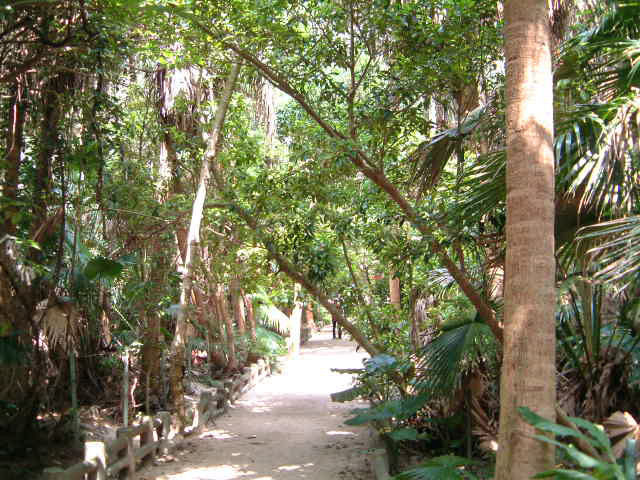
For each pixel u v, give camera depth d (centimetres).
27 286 671
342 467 698
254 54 693
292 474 670
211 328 1366
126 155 902
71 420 758
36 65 624
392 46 687
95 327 876
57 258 693
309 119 873
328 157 635
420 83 661
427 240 607
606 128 429
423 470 427
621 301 595
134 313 930
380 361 768
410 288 870
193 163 977
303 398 1254
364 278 1343
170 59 754
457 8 626
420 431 761
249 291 1016
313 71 678
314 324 3397
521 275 318
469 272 786
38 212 689
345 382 1499
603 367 541
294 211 783
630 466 349
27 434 668
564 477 258
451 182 758
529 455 303
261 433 900
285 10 695
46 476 490
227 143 959
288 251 843
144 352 958
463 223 552
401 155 841
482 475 577
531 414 290
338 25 672
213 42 689
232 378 1316
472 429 678
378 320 998
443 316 916
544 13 342
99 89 639
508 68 342
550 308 315
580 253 486
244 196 856
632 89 495
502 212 563
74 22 620
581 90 522
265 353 1664
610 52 511
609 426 451
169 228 906
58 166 692
